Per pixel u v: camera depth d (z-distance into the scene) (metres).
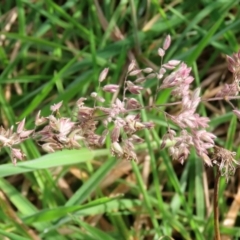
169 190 0.30
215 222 0.22
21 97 0.33
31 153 0.28
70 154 0.26
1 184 0.27
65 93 0.29
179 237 0.29
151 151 0.27
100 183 0.29
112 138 0.18
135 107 0.18
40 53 0.35
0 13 0.36
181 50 0.33
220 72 0.33
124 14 0.35
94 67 0.29
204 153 0.18
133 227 0.29
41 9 0.33
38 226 0.26
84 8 0.36
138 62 0.33
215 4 0.32
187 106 0.18
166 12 0.35
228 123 0.32
